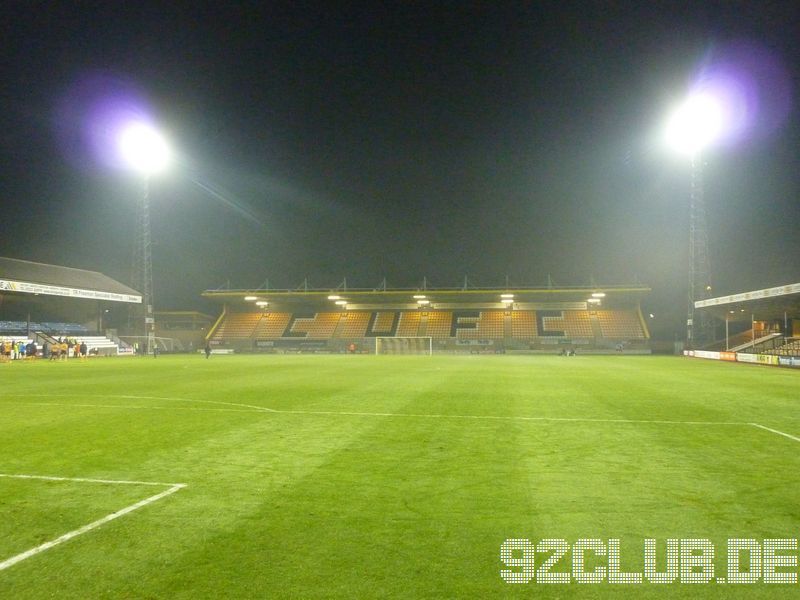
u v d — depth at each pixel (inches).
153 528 183.6
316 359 1614.2
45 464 272.8
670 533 179.3
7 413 455.2
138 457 287.0
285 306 2699.3
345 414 440.8
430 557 160.1
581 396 567.8
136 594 139.8
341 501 210.8
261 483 236.2
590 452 296.4
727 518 192.5
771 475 249.0
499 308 2583.7
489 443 320.8
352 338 2383.1
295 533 178.4
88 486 233.3
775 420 411.2
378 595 137.7
